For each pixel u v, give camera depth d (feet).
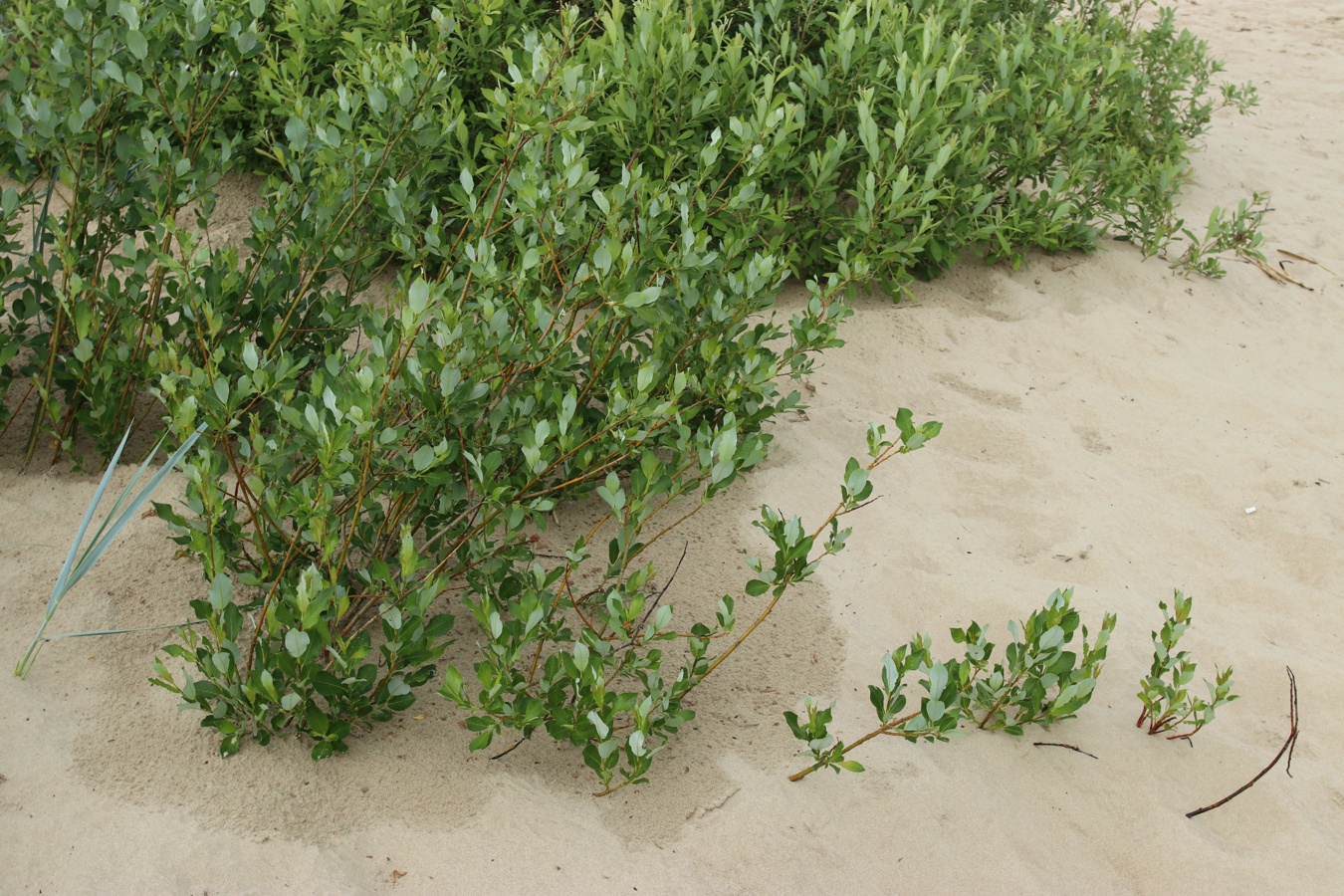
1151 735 10.14
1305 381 17.40
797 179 17.51
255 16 12.58
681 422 10.46
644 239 11.34
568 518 12.03
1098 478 14.23
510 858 8.13
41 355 11.97
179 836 7.88
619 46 15.49
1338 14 40.91
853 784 9.17
